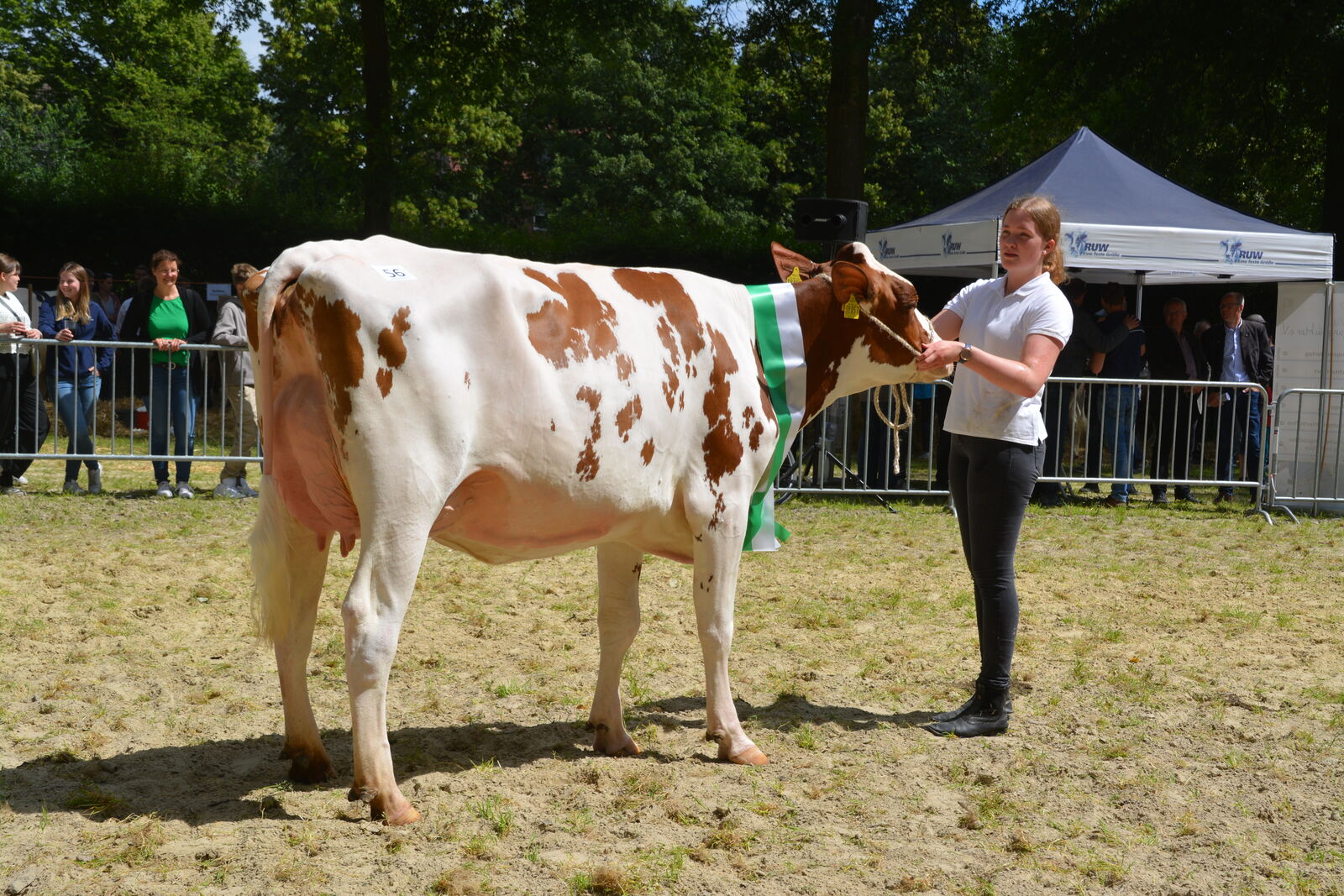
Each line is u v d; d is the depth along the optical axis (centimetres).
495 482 346
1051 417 1113
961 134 4062
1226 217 1197
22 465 1033
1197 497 1218
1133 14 1961
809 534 931
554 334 350
